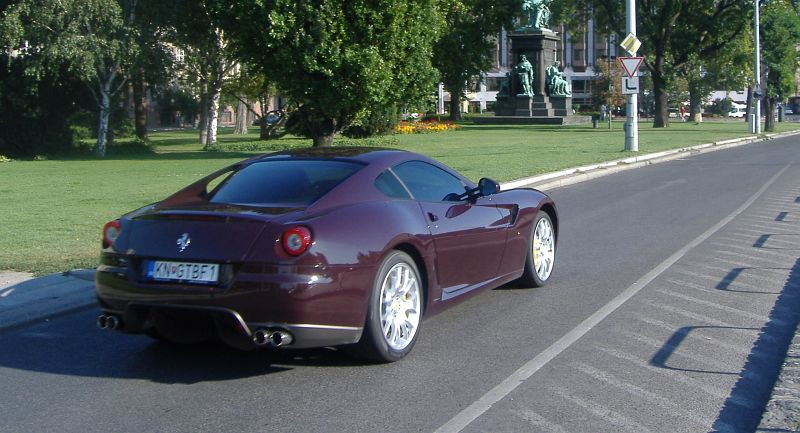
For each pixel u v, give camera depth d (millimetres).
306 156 7160
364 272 6027
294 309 5680
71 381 6199
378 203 6531
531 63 72438
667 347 6656
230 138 56969
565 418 5199
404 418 5277
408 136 48500
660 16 60438
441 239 6902
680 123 73625
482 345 6852
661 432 4957
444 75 66312
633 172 23922
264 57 27375
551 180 20578
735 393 5602
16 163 31984
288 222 5859
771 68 53969
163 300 5891
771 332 7035
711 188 18922
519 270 8391
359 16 26141
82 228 12977
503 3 67625
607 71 80812
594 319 7570
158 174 24531
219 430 5164
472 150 33406
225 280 5777
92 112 41906
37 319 8047
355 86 26953
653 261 10242
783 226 12914
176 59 43219
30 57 34406
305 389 5883
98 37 35062
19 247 11156
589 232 12680
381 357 6301
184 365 6535
